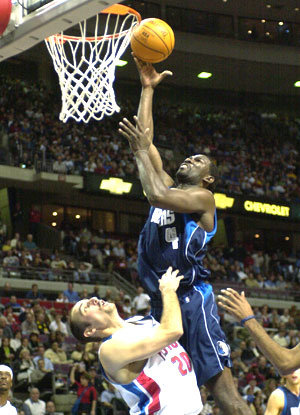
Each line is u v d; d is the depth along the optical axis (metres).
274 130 27.58
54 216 23.08
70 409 11.93
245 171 25.20
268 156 26.50
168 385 3.38
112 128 24.14
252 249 24.83
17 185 21.03
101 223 24.05
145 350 3.22
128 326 3.45
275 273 22.56
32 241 20.70
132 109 25.28
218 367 3.62
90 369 12.12
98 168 21.75
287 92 27.52
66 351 13.71
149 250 3.73
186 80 26.34
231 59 24.84
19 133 21.48
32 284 17.05
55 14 5.19
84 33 6.06
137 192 21.83
